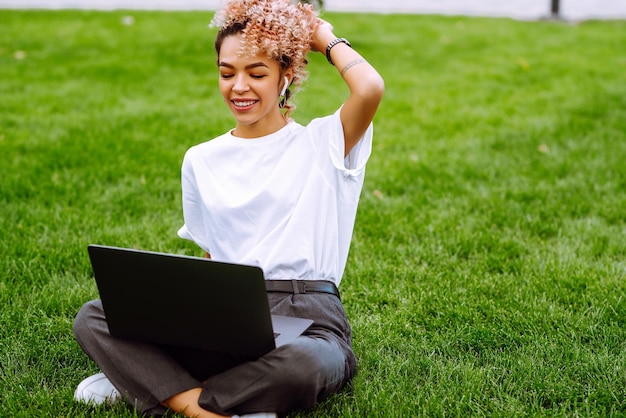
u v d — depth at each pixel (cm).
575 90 749
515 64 854
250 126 262
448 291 348
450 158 555
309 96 711
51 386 272
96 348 246
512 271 377
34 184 484
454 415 254
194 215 276
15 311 323
